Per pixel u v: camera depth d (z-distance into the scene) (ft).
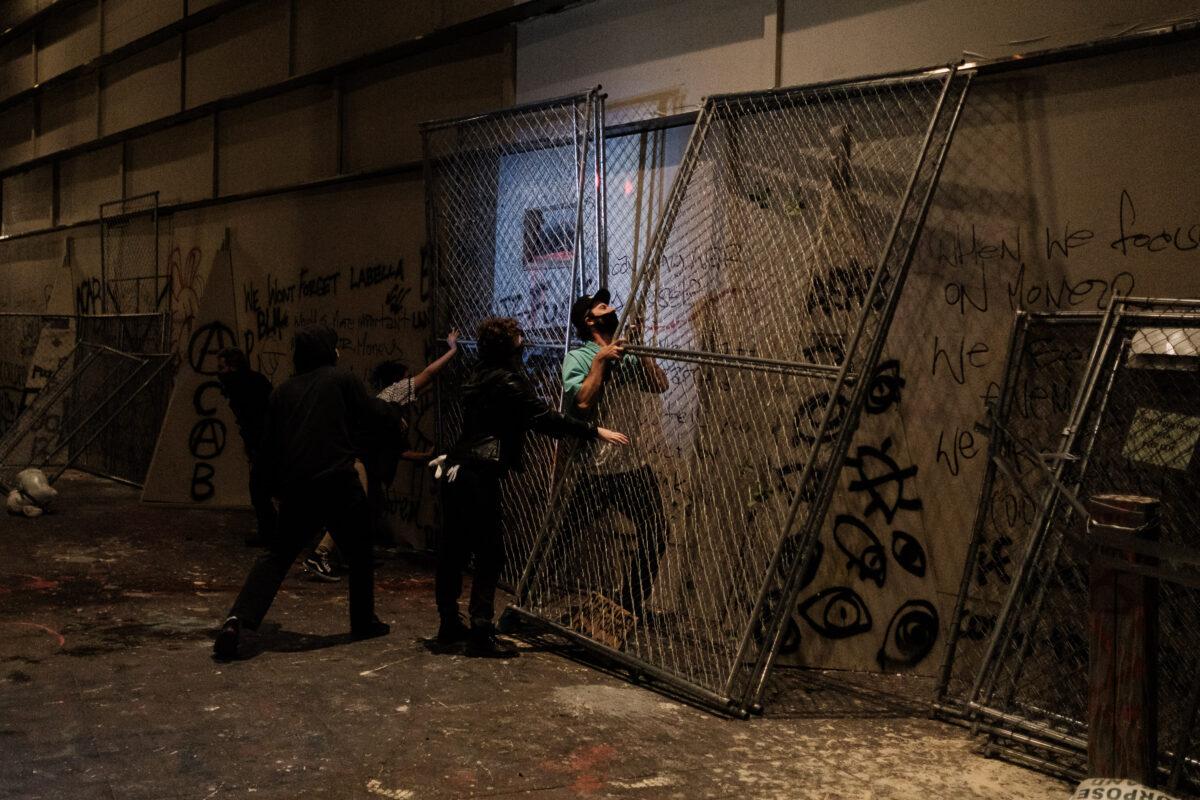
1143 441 14.44
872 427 18.08
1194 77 14.96
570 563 19.57
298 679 16.39
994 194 17.10
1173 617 14.05
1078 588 15.01
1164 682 14.03
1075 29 16.10
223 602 21.44
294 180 34.04
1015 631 15.10
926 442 17.66
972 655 16.93
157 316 38.88
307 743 13.70
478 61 27.07
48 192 51.03
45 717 14.38
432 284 26.37
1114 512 11.53
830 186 18.58
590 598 18.71
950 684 16.89
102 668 16.71
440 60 28.30
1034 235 16.67
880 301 17.71
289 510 17.78
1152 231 15.40
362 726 14.38
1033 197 16.67
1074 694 14.87
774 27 20.13
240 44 36.88
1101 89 15.90
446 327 26.43
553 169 23.38
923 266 17.84
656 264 19.67
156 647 18.01
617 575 18.95
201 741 13.65
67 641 18.20
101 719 14.37
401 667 17.19
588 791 12.44
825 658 17.92
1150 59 15.38
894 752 14.11
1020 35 16.75
